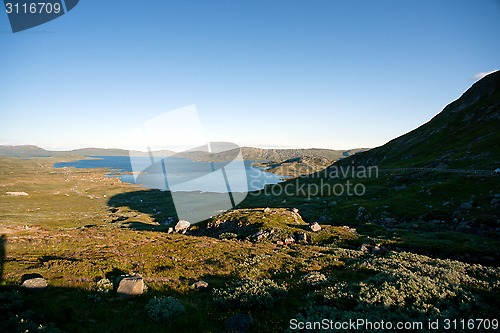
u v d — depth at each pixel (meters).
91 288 15.93
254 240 41.97
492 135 92.00
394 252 28.94
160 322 12.28
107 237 32.81
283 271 21.89
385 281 15.78
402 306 13.04
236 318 12.54
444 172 75.38
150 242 31.70
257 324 12.30
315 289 17.00
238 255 27.44
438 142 117.62
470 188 56.53
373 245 35.03
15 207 111.12
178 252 27.61
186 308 13.90
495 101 118.00
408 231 43.47
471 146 90.94
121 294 15.14
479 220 41.97
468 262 29.64
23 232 33.34
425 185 69.50
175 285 17.81
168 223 83.75
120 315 12.68
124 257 24.14
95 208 123.50
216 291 16.55
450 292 14.59
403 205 58.47
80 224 82.81
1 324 10.03
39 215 95.38
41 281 15.30
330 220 60.31
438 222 46.72
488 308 13.25
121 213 107.12
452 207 50.34
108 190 179.38
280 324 12.50
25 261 19.95
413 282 15.38
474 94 143.12
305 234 42.25
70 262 20.41
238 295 15.13
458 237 36.78
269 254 28.03
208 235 51.38
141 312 13.22
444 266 22.39
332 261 24.80
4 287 14.45
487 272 20.81
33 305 12.55
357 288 15.60
